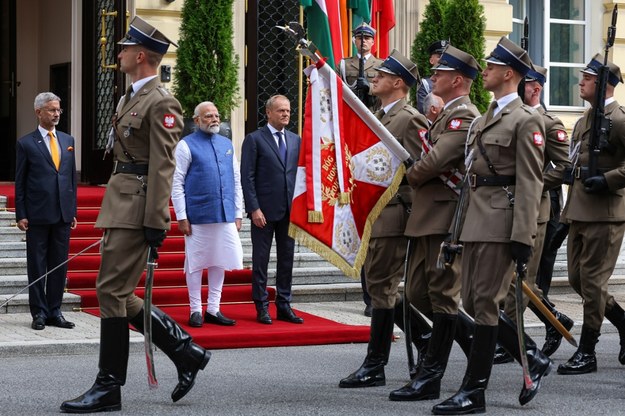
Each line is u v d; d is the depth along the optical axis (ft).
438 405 29.78
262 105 63.41
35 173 43.24
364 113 33.35
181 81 56.49
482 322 30.14
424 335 35.35
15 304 46.47
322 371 36.96
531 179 29.73
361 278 47.44
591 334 37.60
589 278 37.70
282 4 63.62
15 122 75.92
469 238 30.19
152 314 30.32
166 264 50.75
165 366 37.65
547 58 70.64
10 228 51.06
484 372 30.12
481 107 60.18
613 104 38.42
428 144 33.76
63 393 32.42
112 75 60.90
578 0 71.51
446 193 32.37
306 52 33.30
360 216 33.63
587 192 37.14
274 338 42.73
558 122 37.45
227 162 44.88
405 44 65.26
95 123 63.57
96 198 54.65
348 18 61.00
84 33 64.34
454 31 60.39
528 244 29.55
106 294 29.60
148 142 29.78
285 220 45.65
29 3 75.92
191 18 56.29
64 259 43.62
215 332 42.50
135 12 59.47
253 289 45.39
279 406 30.76
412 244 33.17
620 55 70.95
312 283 52.26
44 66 75.10
